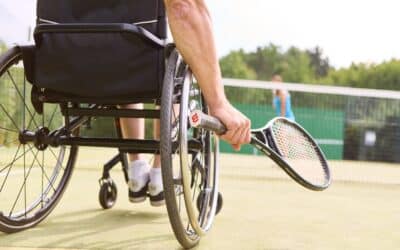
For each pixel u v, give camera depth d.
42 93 1.65
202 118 1.42
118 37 1.50
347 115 9.58
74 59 1.53
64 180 2.07
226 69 24.81
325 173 2.13
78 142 1.72
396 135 9.46
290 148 2.10
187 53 1.51
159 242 1.67
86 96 1.59
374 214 2.47
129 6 1.57
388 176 5.64
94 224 1.94
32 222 1.83
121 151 1.92
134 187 2.07
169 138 1.42
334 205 2.75
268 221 2.13
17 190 2.62
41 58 1.57
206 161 1.90
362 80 23.78
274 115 9.34
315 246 1.69
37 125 1.81
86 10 1.60
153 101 1.63
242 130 1.63
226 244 1.67
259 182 3.97
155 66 1.52
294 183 3.96
